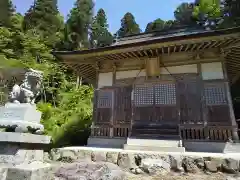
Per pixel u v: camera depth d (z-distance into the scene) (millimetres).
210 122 8102
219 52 8648
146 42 8500
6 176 3258
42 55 25078
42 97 21062
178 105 8789
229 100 8062
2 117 4891
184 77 9086
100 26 41188
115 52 9312
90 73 13000
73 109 17656
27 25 32281
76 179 4336
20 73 5367
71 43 33250
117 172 5324
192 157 6141
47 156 7879
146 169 5980
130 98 9750
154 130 8703
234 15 18594
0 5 29641
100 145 9477
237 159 5664
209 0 23594
